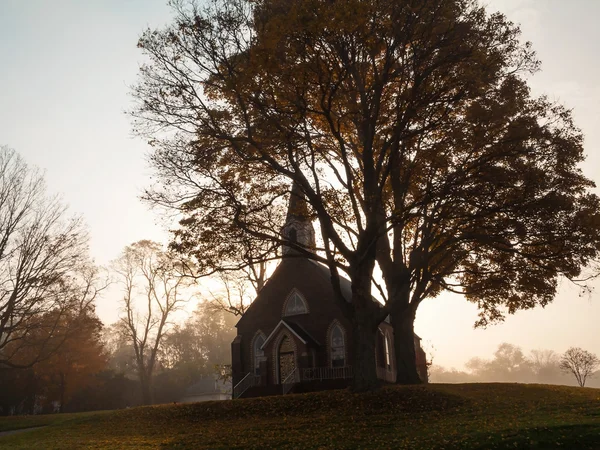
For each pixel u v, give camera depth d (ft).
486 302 105.50
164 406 106.22
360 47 74.54
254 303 148.05
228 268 84.43
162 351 327.26
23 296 138.00
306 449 64.34
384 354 144.56
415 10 74.43
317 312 140.36
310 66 73.36
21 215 140.46
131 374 339.57
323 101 76.74
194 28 77.87
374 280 97.71
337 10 67.92
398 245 104.58
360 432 70.08
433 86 78.13
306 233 144.77
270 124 80.18
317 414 83.41
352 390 88.99
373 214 85.15
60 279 142.10
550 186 82.89
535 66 81.61
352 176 94.89
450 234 89.25
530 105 85.56
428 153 84.64
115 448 73.87
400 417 76.18
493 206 82.12
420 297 103.96
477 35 77.66
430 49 76.23
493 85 84.53
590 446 53.21
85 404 221.25
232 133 83.56
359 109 81.56
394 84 84.17
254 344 144.97
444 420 71.41
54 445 79.61
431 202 81.20
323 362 136.05
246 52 78.28
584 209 84.69
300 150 83.71
